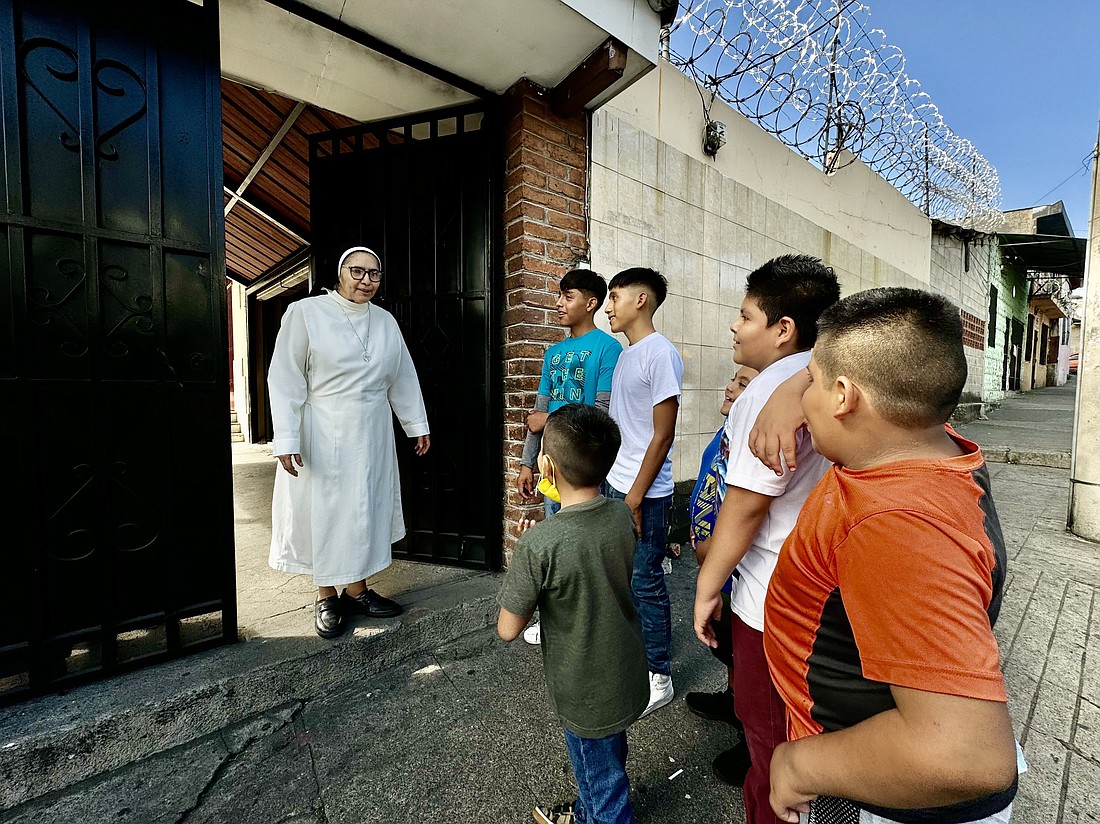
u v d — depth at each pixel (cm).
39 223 157
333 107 297
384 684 202
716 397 400
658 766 163
